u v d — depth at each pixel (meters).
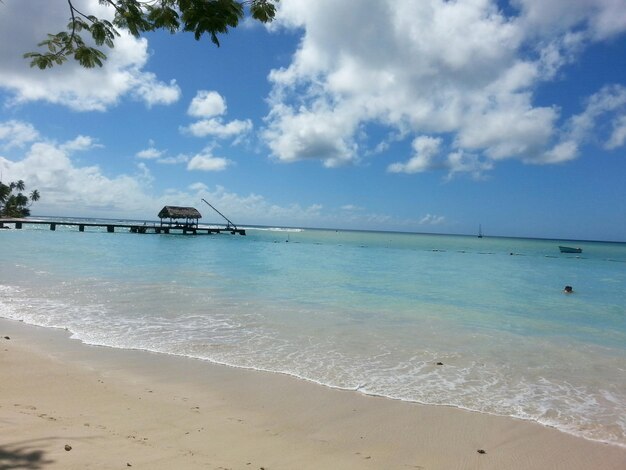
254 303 14.30
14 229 70.56
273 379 7.36
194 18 3.21
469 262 41.91
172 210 74.19
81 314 11.76
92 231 75.75
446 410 6.29
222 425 5.46
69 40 3.58
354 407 6.29
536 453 5.09
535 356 9.24
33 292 14.65
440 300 16.75
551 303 17.34
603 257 63.62
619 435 5.62
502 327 12.17
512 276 28.89
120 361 8.05
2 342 8.89
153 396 6.39
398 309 14.33
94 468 3.89
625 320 13.85
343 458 4.75
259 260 32.88
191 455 4.47
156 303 13.63
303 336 10.23
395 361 8.53
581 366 8.61
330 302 15.17
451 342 10.16
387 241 97.94
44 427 4.86
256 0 3.37
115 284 17.14
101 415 5.51
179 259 30.38
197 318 11.75
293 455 4.73
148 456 4.32
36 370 7.27
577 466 4.81
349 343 9.75
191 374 7.48
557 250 88.69
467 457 4.94
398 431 5.55
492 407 6.44
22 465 3.83
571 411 6.37
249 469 4.28
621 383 7.65
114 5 3.33
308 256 40.56
